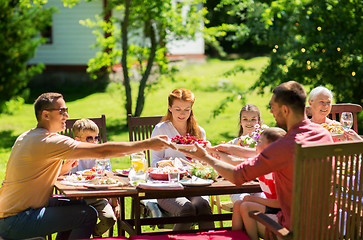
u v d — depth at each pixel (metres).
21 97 11.83
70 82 16.34
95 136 4.09
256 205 3.36
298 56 8.95
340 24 9.05
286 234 2.86
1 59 10.83
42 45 16.42
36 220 3.35
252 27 9.42
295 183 2.83
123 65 10.47
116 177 3.78
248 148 3.91
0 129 10.75
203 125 11.05
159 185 3.36
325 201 3.01
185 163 4.23
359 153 3.03
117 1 10.70
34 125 11.24
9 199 3.41
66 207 3.48
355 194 3.10
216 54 24.52
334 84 9.09
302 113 3.18
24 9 10.93
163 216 4.20
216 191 3.54
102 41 11.66
